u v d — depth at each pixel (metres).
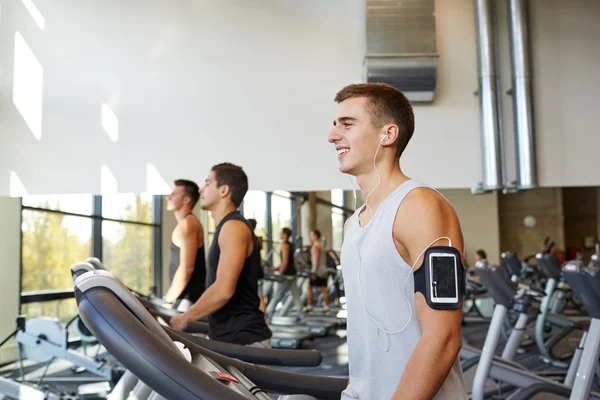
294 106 5.20
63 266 6.51
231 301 2.38
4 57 5.23
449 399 1.17
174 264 3.44
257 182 5.15
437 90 5.10
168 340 0.95
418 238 1.13
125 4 5.28
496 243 11.95
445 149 5.06
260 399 1.15
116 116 5.20
